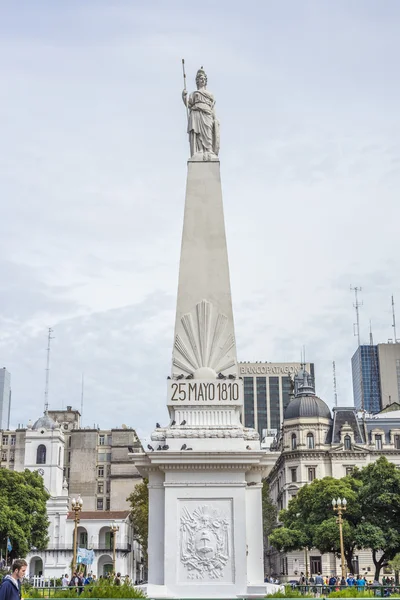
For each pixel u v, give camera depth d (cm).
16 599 1528
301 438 10906
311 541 7906
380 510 7356
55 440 11269
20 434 13050
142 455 2844
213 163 3331
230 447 2862
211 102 3438
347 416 11106
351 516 7606
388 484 7256
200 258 3206
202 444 2867
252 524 2836
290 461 10881
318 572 10131
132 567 11319
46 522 8269
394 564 7238
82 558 7350
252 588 2702
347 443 10838
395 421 11256
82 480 12838
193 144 3381
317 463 10719
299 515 8338
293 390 14362
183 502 2798
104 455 13262
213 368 3062
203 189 3297
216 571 2731
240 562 2736
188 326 3116
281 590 2738
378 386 19562
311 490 8131
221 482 2812
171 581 2722
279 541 8031
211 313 3131
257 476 2878
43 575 9688
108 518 10662
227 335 3112
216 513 2788
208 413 2972
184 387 3002
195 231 3241
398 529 7238
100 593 2467
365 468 8256
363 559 9888
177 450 2817
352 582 4862
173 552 2750
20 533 7569
